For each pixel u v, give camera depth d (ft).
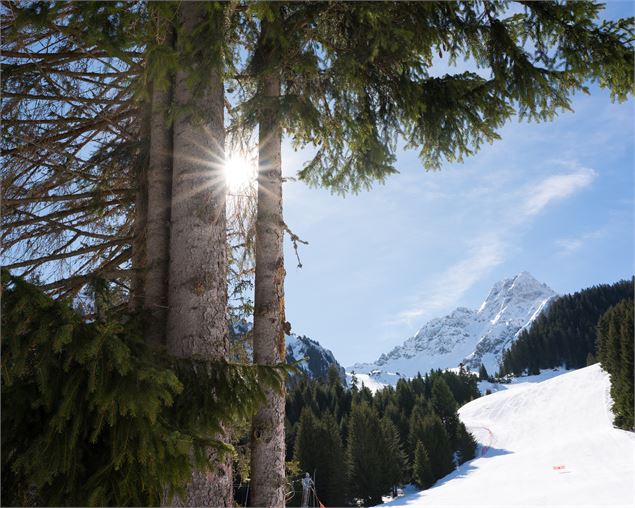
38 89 15.60
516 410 277.44
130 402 7.48
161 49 10.55
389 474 167.12
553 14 14.80
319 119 15.12
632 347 181.68
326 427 153.79
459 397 374.84
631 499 72.84
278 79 16.37
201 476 11.49
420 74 15.76
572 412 241.76
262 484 15.39
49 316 7.63
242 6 14.67
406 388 277.03
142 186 15.99
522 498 90.79
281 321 16.87
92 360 7.59
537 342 531.50
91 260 19.08
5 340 7.18
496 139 16.83
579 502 76.43
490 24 15.62
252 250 19.98
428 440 192.24
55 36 15.93
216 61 11.95
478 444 230.07
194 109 12.82
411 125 17.56
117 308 16.11
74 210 16.31
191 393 10.08
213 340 12.69
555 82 15.79
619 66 14.40
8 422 7.55
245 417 10.33
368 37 13.37
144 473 7.78
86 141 18.13
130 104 17.31
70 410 7.30
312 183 19.98
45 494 7.41
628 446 131.34
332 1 12.87
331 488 143.33
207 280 12.92
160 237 14.10
